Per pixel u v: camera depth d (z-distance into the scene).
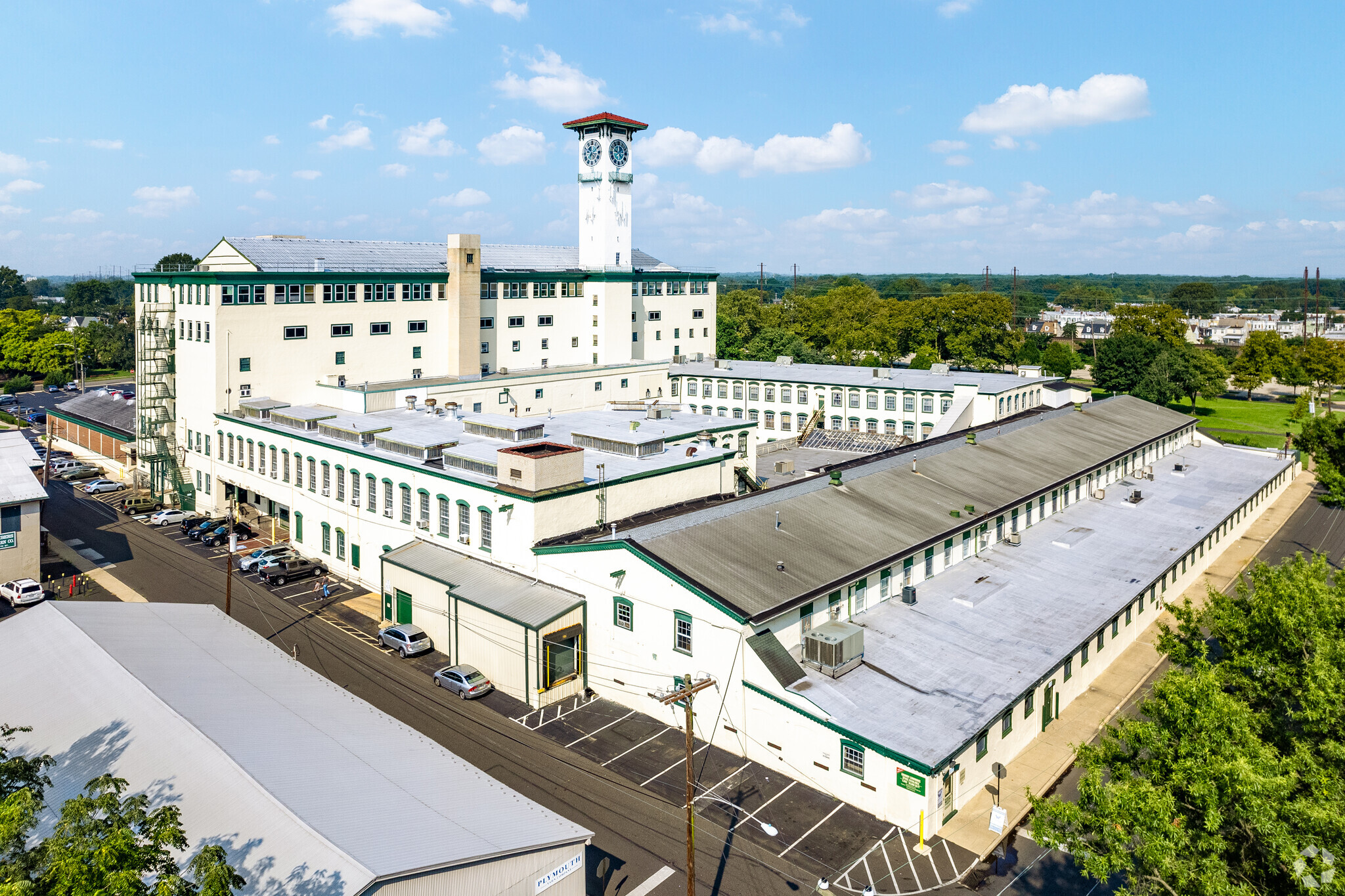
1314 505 89.88
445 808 28.52
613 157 111.12
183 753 29.80
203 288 75.62
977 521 55.34
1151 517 68.56
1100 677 48.25
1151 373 139.00
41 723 33.59
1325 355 154.25
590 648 46.53
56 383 164.62
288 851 24.58
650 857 32.41
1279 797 20.91
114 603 45.56
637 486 56.47
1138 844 22.66
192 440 79.56
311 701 36.56
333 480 63.75
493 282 99.25
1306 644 27.61
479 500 52.44
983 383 97.50
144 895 16.78
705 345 131.00
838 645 39.06
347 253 91.56
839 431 102.19
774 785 37.28
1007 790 37.06
